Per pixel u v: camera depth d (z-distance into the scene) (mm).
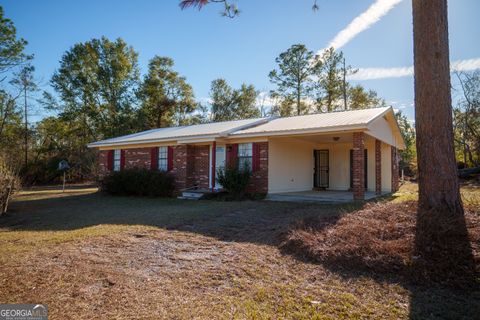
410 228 4711
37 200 12727
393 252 4105
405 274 3756
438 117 5203
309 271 4043
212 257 4648
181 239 5684
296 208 8727
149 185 13312
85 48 29734
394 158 15625
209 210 8797
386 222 5160
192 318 2834
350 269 4047
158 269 4145
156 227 6660
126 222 7297
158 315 2891
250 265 4277
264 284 3637
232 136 12414
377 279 3740
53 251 4918
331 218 6117
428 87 5309
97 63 30406
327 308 3027
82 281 3701
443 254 3949
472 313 2918
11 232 6480
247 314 2908
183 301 3193
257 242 5406
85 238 5711
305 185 15242
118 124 29891
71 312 2951
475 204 5715
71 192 16797
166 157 14398
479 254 3854
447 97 5258
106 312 2953
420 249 4086
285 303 3139
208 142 12922
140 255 4750
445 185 5070
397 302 3158
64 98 29688
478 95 22234
